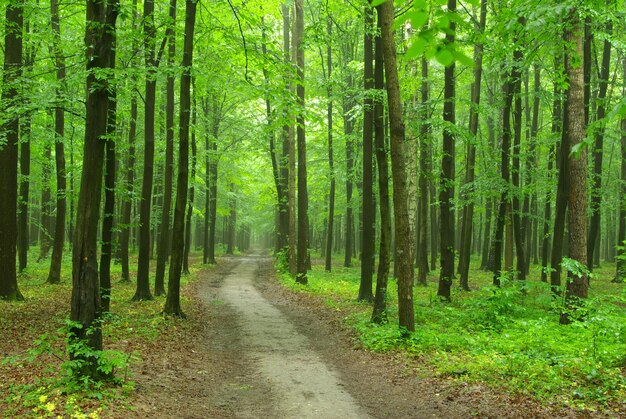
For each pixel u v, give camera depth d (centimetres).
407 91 1585
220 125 2961
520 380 720
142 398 654
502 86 2034
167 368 835
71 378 638
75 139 2042
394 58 997
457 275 2569
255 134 2644
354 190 3020
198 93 1792
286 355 994
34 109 939
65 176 1841
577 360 768
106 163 1114
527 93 1560
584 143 462
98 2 708
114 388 661
